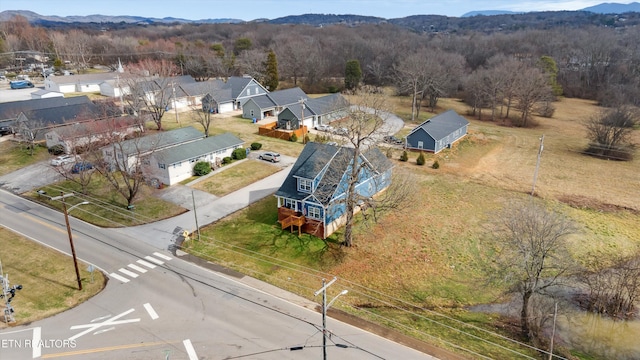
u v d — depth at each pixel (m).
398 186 39.75
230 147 55.44
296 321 26.77
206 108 82.31
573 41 135.75
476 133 71.69
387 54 118.06
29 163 55.31
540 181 51.31
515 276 28.67
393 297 30.39
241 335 25.36
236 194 45.91
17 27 158.75
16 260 33.62
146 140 50.34
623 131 63.06
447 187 48.88
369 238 37.53
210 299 28.91
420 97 87.12
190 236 37.50
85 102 70.12
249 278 31.56
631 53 117.06
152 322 26.45
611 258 35.41
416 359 23.56
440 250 36.16
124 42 145.00
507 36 160.62
